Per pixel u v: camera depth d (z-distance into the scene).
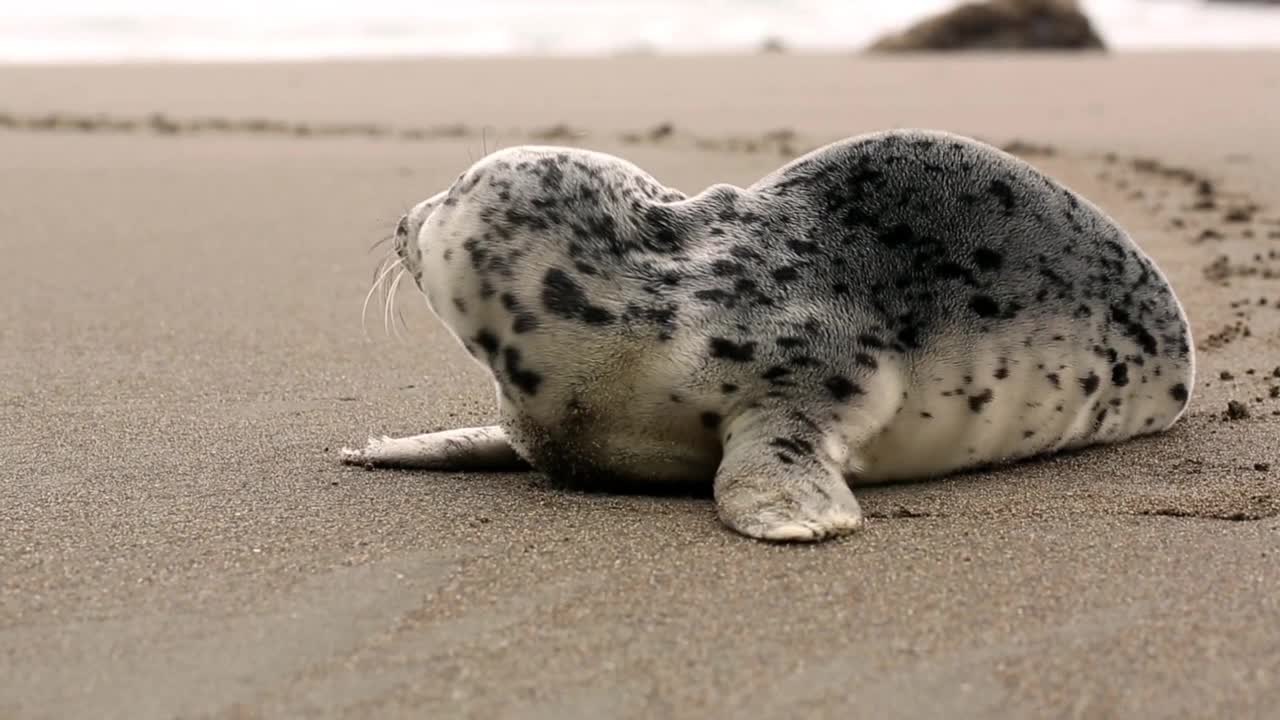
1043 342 4.13
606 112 12.58
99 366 5.48
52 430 4.64
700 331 3.77
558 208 3.82
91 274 7.06
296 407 4.97
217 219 8.45
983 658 2.87
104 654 2.90
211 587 3.24
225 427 4.70
